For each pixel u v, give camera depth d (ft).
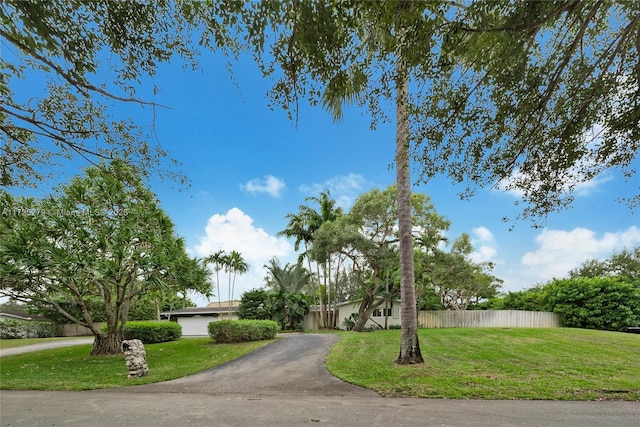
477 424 15.53
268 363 35.40
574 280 75.00
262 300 94.89
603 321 67.26
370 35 13.71
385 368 28.81
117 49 13.17
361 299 89.30
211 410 18.98
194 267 47.34
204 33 13.42
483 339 45.68
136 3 12.46
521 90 15.98
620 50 15.92
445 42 13.29
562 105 17.49
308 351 41.27
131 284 48.57
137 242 43.06
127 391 25.05
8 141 16.03
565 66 16.16
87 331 101.30
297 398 21.72
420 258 70.90
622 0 13.00
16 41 11.55
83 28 12.42
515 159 18.76
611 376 25.93
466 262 74.84
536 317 76.07
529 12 12.67
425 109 16.72
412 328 30.83
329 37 12.35
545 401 19.80
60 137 14.01
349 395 22.18
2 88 13.43
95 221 41.52
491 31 13.20
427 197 66.69
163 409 19.42
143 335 62.59
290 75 13.61
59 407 20.38
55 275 39.17
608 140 18.28
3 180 16.87
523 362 31.12
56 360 42.14
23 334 91.97
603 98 17.31
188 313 111.96
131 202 39.81
